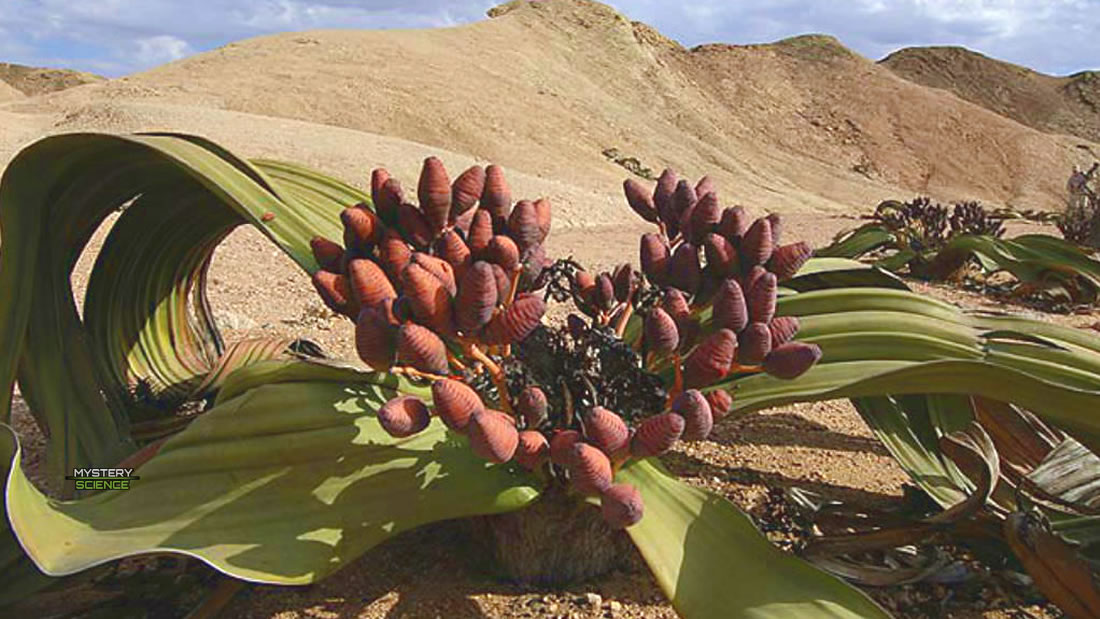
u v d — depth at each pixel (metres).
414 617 2.11
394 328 1.75
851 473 3.04
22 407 3.61
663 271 2.11
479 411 1.63
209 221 2.87
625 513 1.64
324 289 1.94
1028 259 7.36
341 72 38.75
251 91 35.41
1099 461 2.32
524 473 2.06
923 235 8.59
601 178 32.06
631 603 2.16
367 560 2.38
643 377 2.00
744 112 60.19
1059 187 57.06
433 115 35.12
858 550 2.27
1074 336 2.44
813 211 36.53
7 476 1.75
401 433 1.67
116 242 2.80
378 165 17.22
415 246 2.03
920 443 2.67
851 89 63.38
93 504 1.87
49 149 2.26
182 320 3.16
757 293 1.88
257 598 2.20
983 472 2.13
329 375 2.07
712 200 2.09
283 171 2.88
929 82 93.69
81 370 2.53
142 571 2.21
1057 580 1.98
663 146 42.94
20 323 2.32
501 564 2.25
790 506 2.55
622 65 57.28
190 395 2.95
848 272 3.11
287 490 1.93
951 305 2.53
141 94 34.88
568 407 1.94
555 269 2.19
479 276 1.66
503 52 50.53
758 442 3.33
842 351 2.39
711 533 1.87
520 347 2.04
